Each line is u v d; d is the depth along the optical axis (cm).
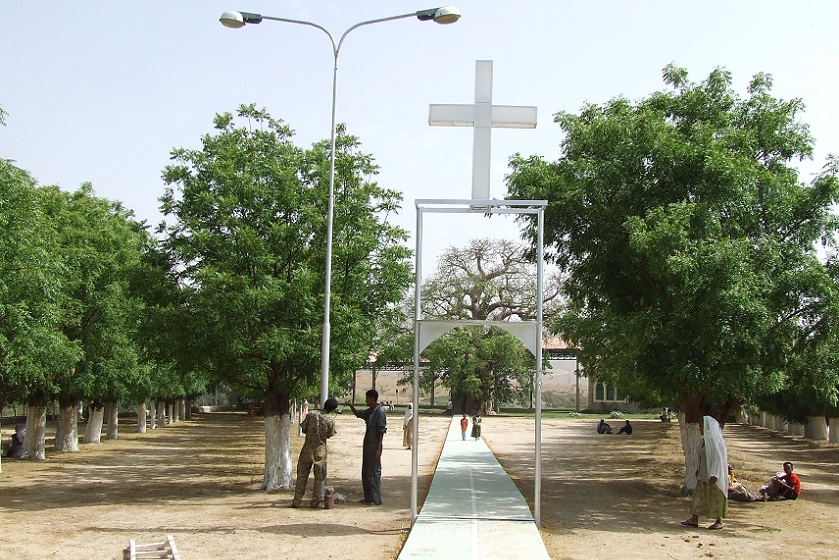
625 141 1670
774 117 1764
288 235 1727
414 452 1252
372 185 1833
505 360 6712
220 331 1609
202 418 6025
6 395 2327
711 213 1545
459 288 6762
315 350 1655
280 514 1389
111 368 2675
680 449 3341
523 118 1332
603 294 1842
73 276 2453
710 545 1165
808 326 1638
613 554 1077
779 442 4031
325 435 1480
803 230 1720
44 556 1003
